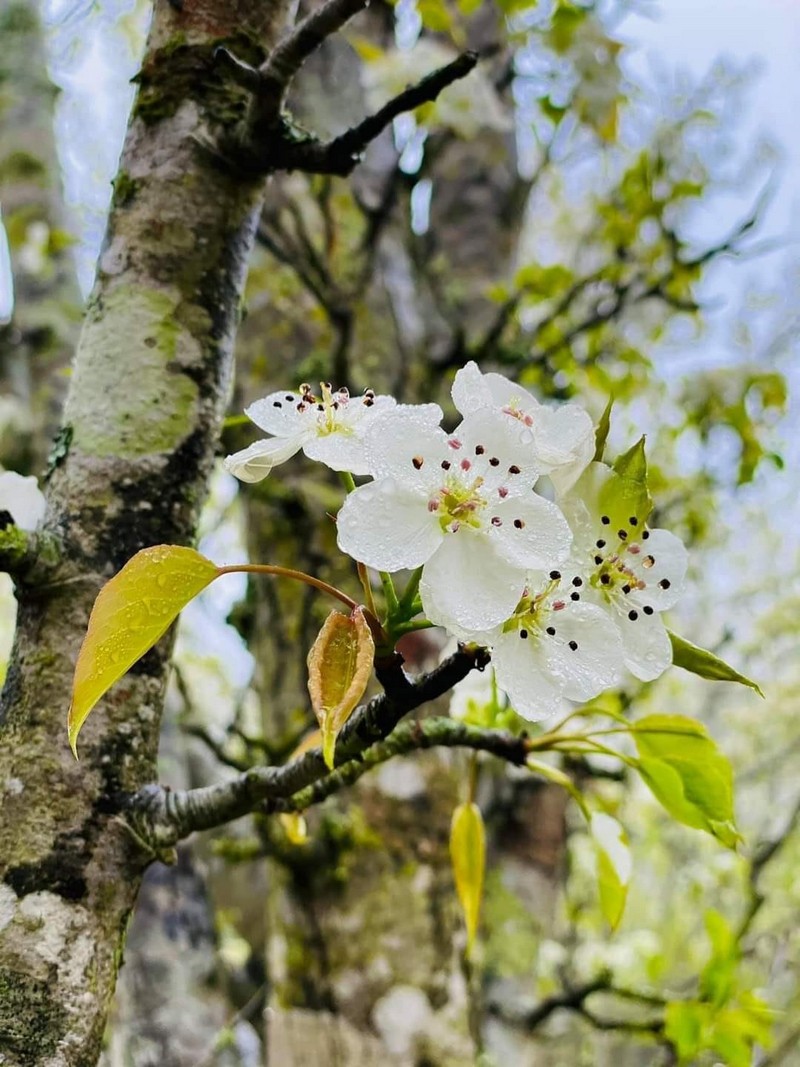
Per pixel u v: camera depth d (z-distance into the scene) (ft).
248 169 0.95
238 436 1.75
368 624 0.77
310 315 1.83
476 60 0.90
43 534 0.87
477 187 2.46
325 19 0.88
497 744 0.98
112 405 0.91
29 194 1.92
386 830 1.56
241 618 1.86
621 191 2.32
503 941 2.17
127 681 0.87
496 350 2.03
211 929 1.94
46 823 0.83
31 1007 0.79
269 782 0.84
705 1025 1.42
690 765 0.97
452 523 0.78
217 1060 1.81
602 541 0.85
